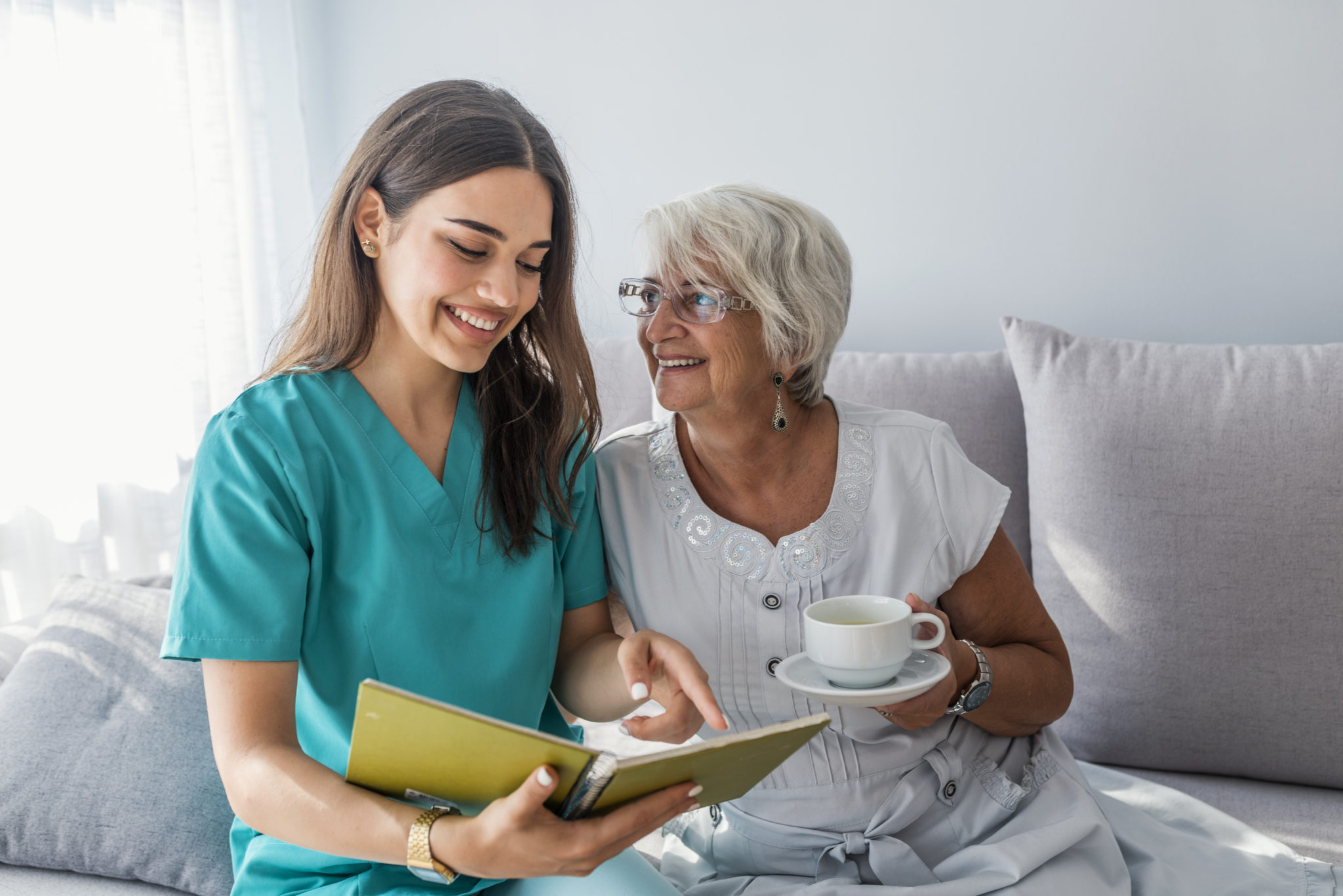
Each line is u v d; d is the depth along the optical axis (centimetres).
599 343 198
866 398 173
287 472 96
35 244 189
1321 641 140
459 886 96
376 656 98
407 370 105
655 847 133
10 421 187
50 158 191
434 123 95
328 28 247
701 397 106
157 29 212
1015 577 117
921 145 204
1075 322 197
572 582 116
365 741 72
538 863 74
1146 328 193
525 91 232
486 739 68
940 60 201
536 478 109
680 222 105
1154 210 190
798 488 113
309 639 98
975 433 169
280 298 244
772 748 75
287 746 88
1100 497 152
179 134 215
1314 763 140
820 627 88
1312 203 181
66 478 195
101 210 201
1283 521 142
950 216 203
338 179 101
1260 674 142
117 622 140
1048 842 103
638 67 223
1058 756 121
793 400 114
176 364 217
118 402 205
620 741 154
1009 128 198
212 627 90
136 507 209
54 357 193
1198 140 186
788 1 210
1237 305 187
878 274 209
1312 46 179
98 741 127
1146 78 188
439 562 102
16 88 186
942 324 206
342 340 104
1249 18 182
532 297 103
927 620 96
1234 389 149
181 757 126
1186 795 131
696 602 112
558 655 116
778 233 106
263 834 104
